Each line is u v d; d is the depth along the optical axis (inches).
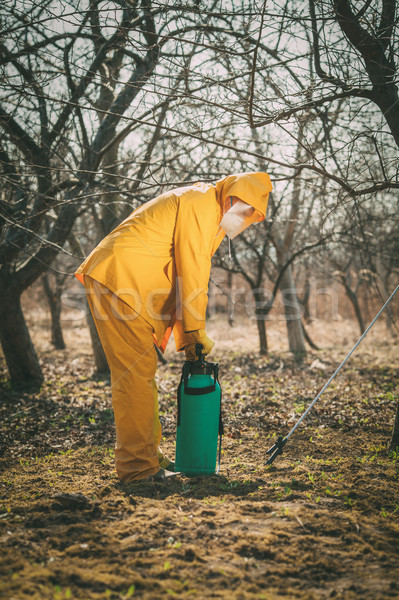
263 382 362.0
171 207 150.3
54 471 168.4
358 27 174.9
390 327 715.4
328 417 244.5
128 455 149.5
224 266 486.6
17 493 145.9
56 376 387.2
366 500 133.7
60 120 262.2
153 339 151.3
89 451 196.2
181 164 325.4
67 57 233.5
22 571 96.6
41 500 135.0
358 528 116.2
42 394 319.9
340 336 718.5
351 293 642.2
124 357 146.3
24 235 309.3
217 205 155.3
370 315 842.2
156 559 102.7
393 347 573.9
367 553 106.7
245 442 206.1
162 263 149.3
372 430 218.4
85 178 273.0
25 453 196.5
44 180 281.6
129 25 234.7
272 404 277.3
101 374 393.1
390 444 182.9
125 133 258.8
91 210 360.5
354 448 190.5
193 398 154.1
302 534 114.3
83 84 256.2
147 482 145.6
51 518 121.7
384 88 182.5
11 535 112.7
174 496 137.3
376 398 289.1
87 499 129.3
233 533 113.3
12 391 331.0
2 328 343.3
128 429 148.3
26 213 305.6
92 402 292.0
